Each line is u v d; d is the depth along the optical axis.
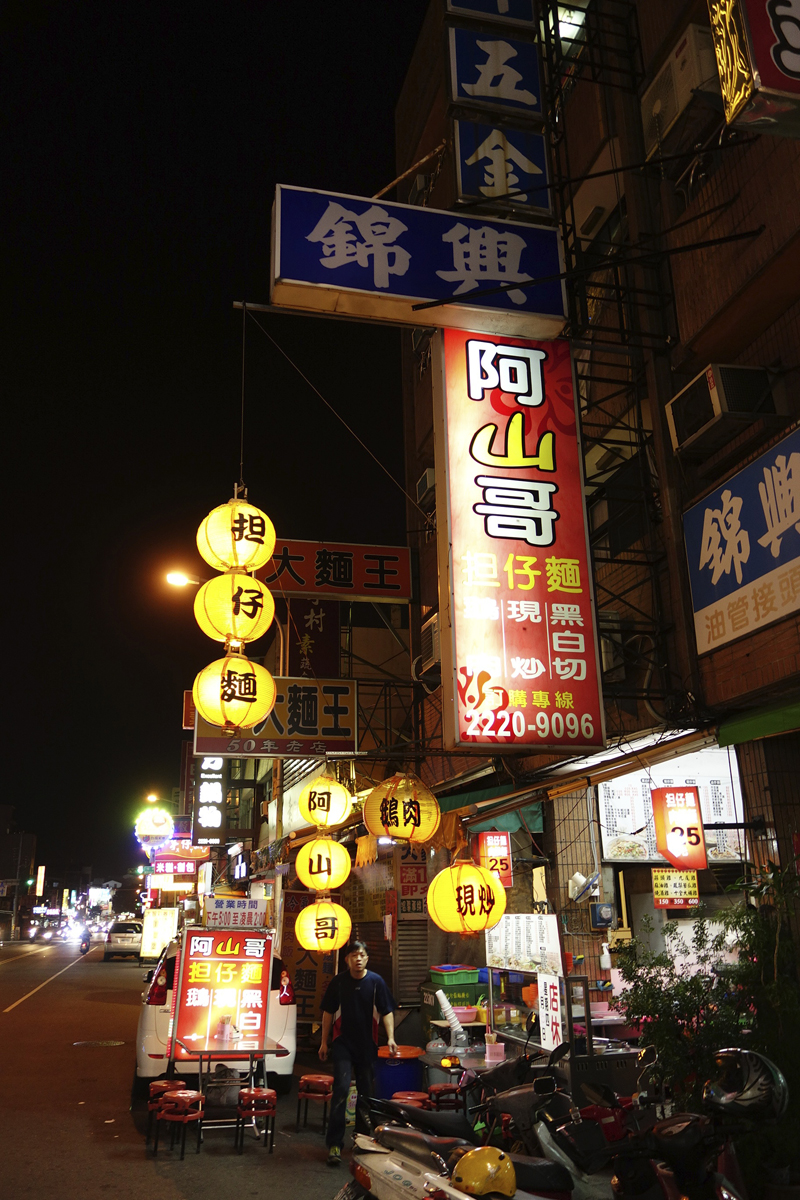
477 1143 5.48
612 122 9.66
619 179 9.53
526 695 6.67
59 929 97.75
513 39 8.34
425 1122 5.30
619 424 8.92
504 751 6.67
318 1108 8.93
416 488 15.89
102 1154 7.09
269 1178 6.47
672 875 8.86
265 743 12.06
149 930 26.38
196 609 8.73
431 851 12.86
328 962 13.70
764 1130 4.91
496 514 7.05
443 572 6.86
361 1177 4.98
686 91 8.02
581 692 6.77
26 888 89.25
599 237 10.41
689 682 7.28
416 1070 8.51
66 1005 18.09
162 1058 8.73
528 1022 7.89
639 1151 4.18
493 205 7.64
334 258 6.84
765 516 6.44
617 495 9.67
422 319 7.21
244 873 23.12
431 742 12.95
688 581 7.52
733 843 9.30
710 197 7.39
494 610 6.81
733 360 7.66
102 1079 10.22
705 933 6.34
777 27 3.65
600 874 9.27
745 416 6.82
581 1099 6.89
